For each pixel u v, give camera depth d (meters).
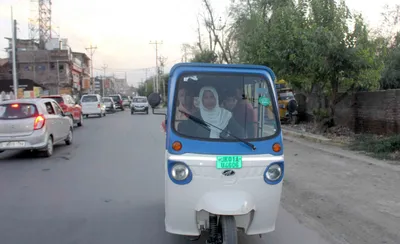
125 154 12.12
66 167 10.02
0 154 12.09
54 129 12.18
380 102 13.12
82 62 86.75
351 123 15.13
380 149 11.01
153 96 5.05
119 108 50.62
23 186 7.99
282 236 5.29
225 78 4.32
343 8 13.73
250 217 4.14
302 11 14.64
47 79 62.91
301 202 6.93
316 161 10.30
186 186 4.01
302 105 20.39
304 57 13.83
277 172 4.13
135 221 5.82
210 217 4.13
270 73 4.46
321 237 5.26
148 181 8.41
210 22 38.56
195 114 4.20
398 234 5.28
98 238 5.13
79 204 6.70
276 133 4.24
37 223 5.72
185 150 4.04
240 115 4.25
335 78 14.16
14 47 33.38
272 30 15.41
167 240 5.05
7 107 11.14
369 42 13.41
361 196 7.04
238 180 4.03
